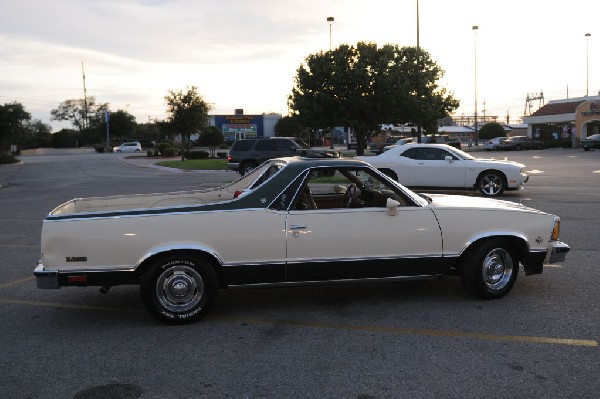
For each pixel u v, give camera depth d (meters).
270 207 5.10
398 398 3.57
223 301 5.83
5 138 54.12
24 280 6.89
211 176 25.09
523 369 3.98
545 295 5.78
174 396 3.65
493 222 5.46
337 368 4.05
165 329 4.98
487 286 5.57
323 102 28.64
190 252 5.00
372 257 5.23
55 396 3.68
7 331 5.02
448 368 4.01
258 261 5.07
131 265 4.90
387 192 5.60
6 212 14.29
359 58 28.81
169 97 39.78
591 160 31.41
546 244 5.61
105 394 3.69
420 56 29.03
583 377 3.84
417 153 15.08
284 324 5.06
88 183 23.75
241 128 76.00
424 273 5.41
